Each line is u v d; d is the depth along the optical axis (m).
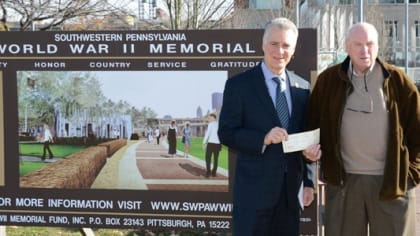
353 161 4.25
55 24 10.06
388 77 4.11
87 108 5.55
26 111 5.59
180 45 5.36
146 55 5.41
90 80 5.51
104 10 10.25
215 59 5.33
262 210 3.84
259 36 5.26
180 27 11.27
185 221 5.50
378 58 4.18
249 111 3.87
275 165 3.85
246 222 3.87
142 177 5.54
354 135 4.19
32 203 5.65
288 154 3.91
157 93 5.44
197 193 5.46
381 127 4.14
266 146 3.85
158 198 5.53
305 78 5.16
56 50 5.51
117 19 11.46
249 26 26.20
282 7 24.39
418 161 4.20
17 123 5.61
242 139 3.81
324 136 4.27
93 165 5.58
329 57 19.27
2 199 5.68
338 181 4.26
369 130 4.15
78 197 5.61
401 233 4.25
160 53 5.39
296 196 3.96
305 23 31.48
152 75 5.43
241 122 3.91
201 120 5.41
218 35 5.30
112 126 5.54
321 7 31.69
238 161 3.99
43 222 5.66
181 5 11.48
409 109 4.15
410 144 4.21
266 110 3.85
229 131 3.90
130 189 5.55
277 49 3.83
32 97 5.58
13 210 5.68
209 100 5.38
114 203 5.58
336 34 30.53
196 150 5.45
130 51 5.43
